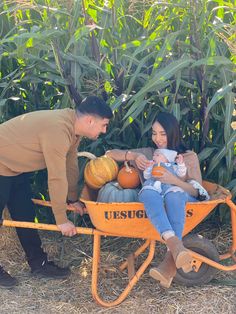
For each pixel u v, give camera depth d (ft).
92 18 16.47
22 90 17.39
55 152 12.73
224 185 16.24
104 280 14.75
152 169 13.79
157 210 12.65
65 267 15.47
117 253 16.34
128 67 15.89
